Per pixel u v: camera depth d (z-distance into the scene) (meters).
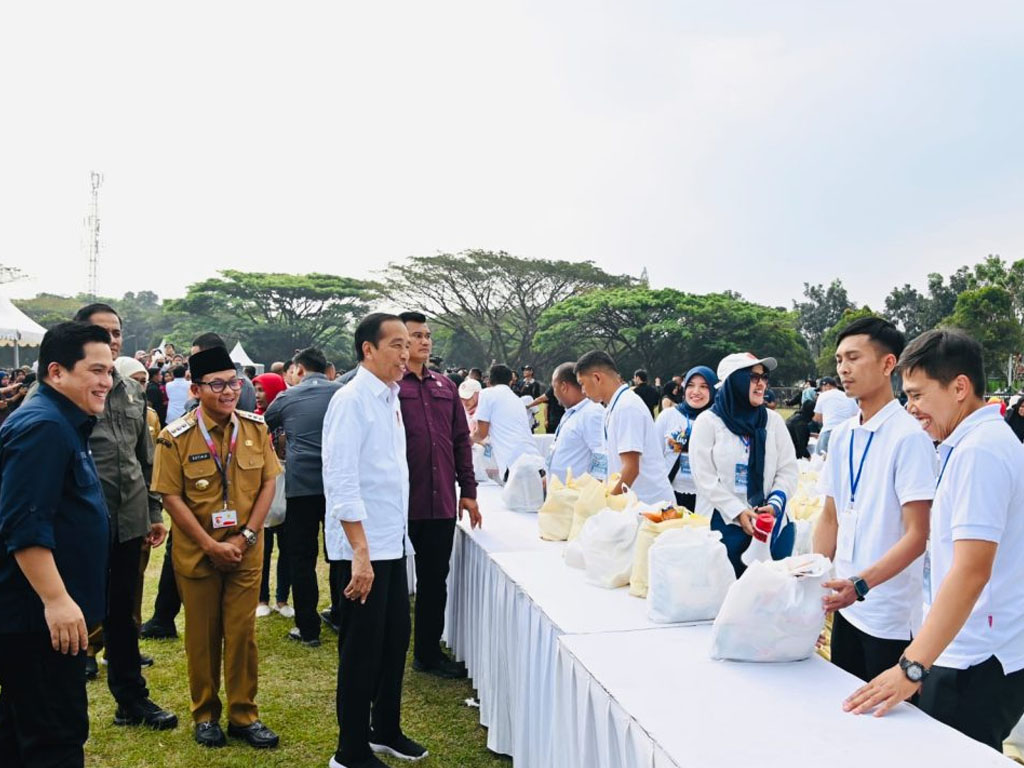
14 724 2.06
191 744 3.00
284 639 4.25
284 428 4.16
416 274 57.19
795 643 1.94
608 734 1.77
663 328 49.69
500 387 5.46
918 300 59.06
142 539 3.21
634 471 3.73
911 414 2.00
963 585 1.67
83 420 2.19
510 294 58.34
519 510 4.40
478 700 3.42
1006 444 1.76
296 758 2.89
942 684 1.85
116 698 3.14
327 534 2.79
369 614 2.68
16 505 1.98
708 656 2.02
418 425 3.54
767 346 51.72
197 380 2.94
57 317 62.31
